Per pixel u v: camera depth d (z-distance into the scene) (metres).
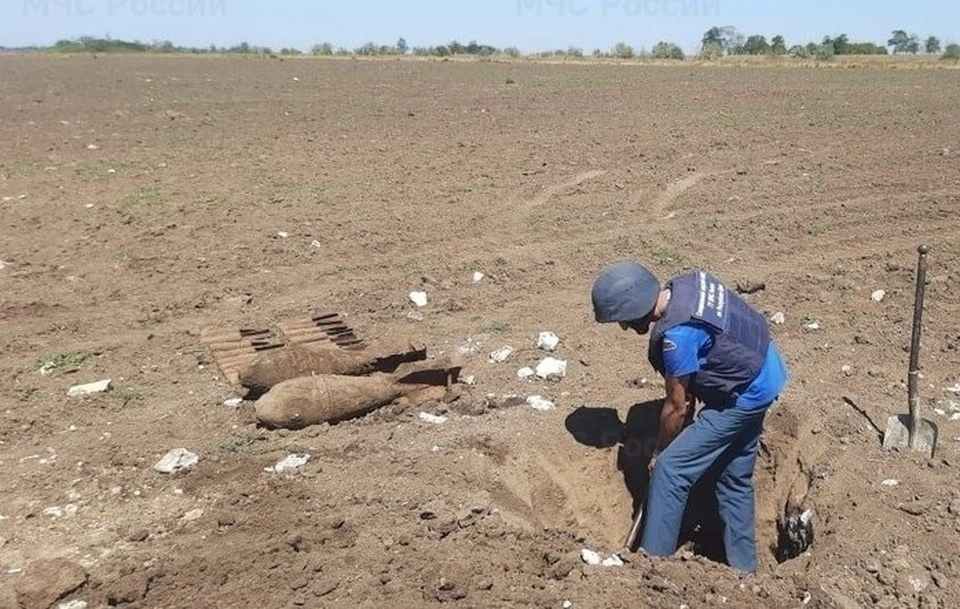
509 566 3.83
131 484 4.57
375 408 5.31
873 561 3.89
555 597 3.64
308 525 4.12
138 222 9.58
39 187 11.23
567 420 5.28
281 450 4.88
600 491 5.06
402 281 7.76
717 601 3.63
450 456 4.77
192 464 4.73
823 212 10.00
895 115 18.88
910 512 4.24
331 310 7.12
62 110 20.06
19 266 8.18
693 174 12.01
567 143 14.86
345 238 9.02
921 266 4.62
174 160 13.25
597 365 6.09
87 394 5.63
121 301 7.34
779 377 4.46
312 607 3.58
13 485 4.59
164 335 6.63
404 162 13.07
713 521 5.18
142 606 3.62
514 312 7.12
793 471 5.02
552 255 8.52
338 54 64.06
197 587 3.71
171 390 5.70
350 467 4.65
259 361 5.34
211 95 24.45
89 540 4.08
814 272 8.05
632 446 5.21
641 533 4.64
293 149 14.34
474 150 14.16
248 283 7.74
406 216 9.84
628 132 16.25
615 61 52.62
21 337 6.61
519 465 4.86
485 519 4.16
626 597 3.65
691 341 4.16
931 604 3.64
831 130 16.31
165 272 8.02
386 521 4.14
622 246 8.78
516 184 11.40
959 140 14.77
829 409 5.27
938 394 5.52
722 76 35.28
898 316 6.92
